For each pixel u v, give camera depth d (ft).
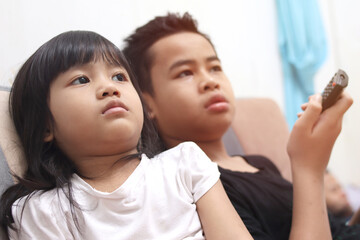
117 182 2.04
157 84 2.88
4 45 3.85
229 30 5.69
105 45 2.20
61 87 2.02
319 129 2.31
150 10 4.97
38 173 2.16
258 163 3.20
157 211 1.91
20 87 2.24
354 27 6.77
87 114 1.94
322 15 6.59
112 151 2.05
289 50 5.92
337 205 5.02
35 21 4.07
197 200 2.00
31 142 2.21
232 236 1.85
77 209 1.92
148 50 2.97
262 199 2.53
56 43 2.17
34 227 1.90
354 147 6.80
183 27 3.10
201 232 1.92
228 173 2.64
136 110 2.09
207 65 2.90
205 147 2.93
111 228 1.86
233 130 3.84
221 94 2.78
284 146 4.03
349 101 2.33
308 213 2.15
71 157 2.17
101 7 4.55
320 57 6.09
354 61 6.73
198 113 2.73
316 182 2.28
